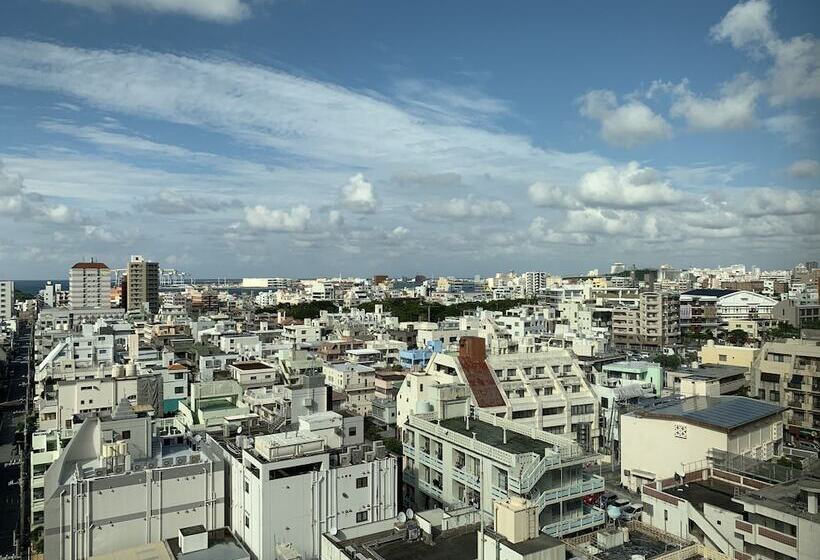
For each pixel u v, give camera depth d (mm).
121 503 47188
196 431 68125
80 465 51406
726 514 47031
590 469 82875
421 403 72688
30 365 184625
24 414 128125
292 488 48438
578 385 93500
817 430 93000
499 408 82062
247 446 52000
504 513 38000
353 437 69000
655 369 109250
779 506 43031
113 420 54750
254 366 108688
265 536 47094
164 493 49156
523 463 51250
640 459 69500
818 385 93500
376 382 120562
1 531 70438
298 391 73188
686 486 55156
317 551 49469
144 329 176375
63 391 83875
